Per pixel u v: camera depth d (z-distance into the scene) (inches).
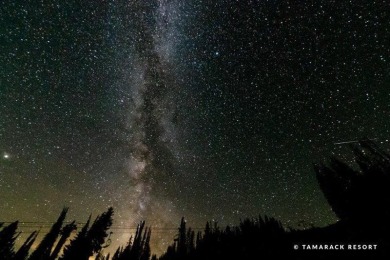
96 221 1194.0
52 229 1064.2
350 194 786.8
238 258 807.1
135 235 1199.6
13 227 975.6
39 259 965.8
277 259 716.0
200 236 1055.6
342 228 720.3
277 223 965.8
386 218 639.1
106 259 1099.3
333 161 907.4
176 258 936.3
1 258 904.9
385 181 715.4
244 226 1009.5
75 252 1040.2
